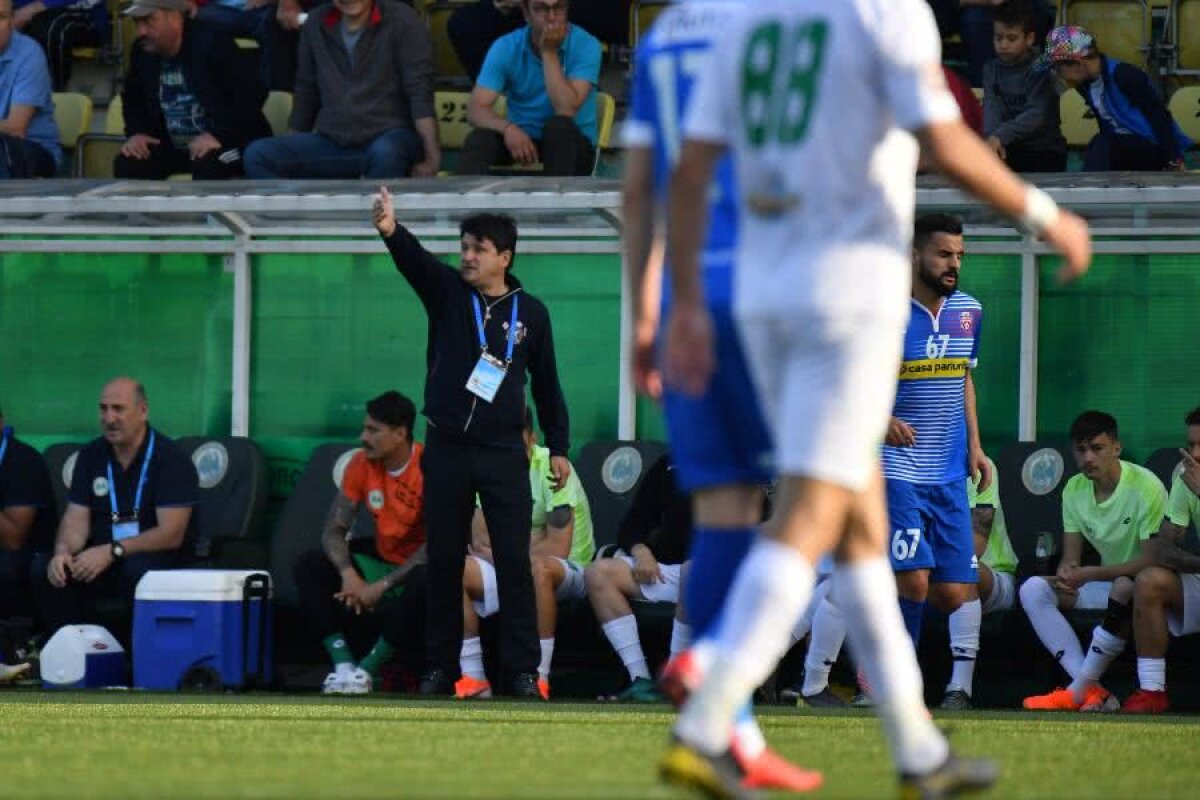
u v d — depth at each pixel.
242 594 35.59
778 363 12.89
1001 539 35.94
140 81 46.22
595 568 34.88
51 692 33.59
